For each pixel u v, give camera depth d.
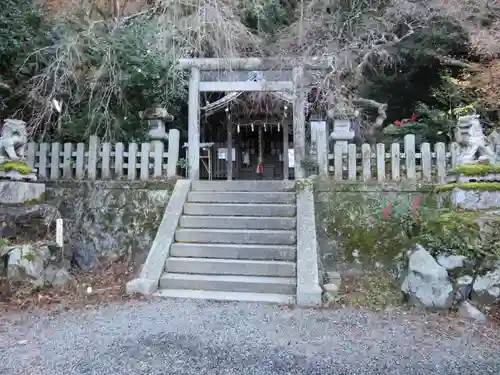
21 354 2.48
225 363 2.35
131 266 4.79
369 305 3.54
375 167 5.17
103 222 5.23
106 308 3.43
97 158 5.53
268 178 11.53
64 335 2.80
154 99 6.61
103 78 6.20
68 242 4.58
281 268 4.07
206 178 11.30
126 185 5.30
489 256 3.40
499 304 3.28
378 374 2.24
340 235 4.76
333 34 7.82
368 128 8.34
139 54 6.27
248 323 3.08
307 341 2.72
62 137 6.30
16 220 4.28
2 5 5.82
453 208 4.20
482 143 4.32
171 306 3.49
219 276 4.09
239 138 11.62
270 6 8.46
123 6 7.40
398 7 7.58
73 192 5.36
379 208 4.77
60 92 6.05
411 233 4.31
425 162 4.93
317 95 7.25
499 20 7.16
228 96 8.83
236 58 6.68
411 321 3.13
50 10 6.88
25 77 6.23
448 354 2.53
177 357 2.43
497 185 4.09
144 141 6.05
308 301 3.55
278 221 4.66
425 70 9.10
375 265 4.55
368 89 9.34
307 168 5.82
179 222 4.78
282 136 11.58
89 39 5.95
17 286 3.66
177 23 6.70
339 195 4.94
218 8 6.59
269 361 2.39
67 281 4.05
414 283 3.50
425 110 7.44
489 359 2.45
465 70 7.57
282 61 6.73
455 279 3.43
